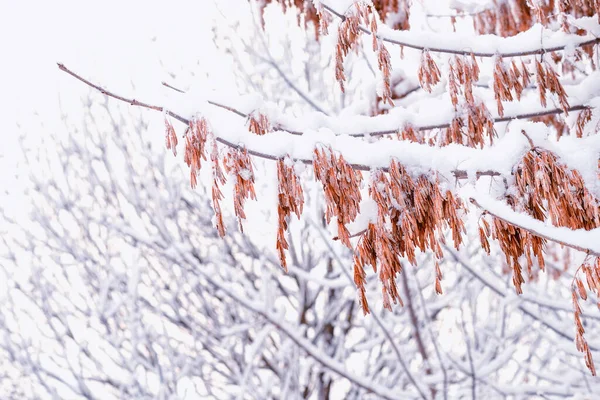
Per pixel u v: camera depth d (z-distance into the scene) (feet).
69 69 7.77
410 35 10.44
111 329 27.45
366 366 27.25
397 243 8.36
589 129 11.00
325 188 8.02
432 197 8.26
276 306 29.55
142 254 28.84
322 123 9.86
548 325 21.36
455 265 26.13
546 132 8.41
